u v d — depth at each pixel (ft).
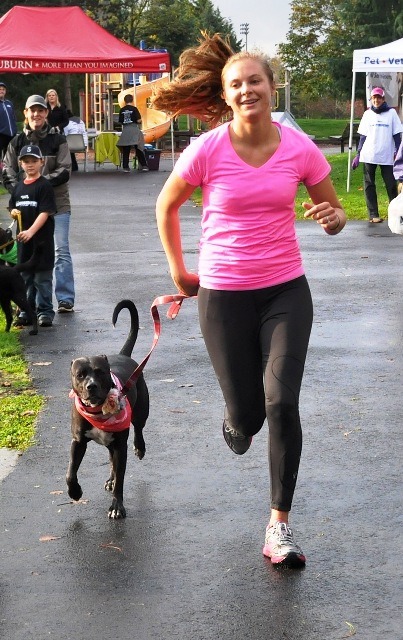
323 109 253.85
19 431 20.34
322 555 14.30
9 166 30.60
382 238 47.65
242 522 15.58
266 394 13.88
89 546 14.87
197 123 142.82
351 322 29.94
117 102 131.03
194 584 13.51
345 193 64.95
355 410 21.35
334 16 226.99
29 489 17.25
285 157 13.92
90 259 43.52
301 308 14.11
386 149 52.42
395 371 24.47
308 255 43.04
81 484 17.39
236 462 18.34
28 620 12.63
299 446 13.97
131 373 17.53
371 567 13.87
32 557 14.53
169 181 14.32
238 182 13.80
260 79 13.64
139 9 204.95
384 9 175.11
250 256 14.01
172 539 15.03
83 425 15.83
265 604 12.85
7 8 163.94
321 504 16.21
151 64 83.41
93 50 82.33
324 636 12.00
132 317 18.93
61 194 31.60
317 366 24.98
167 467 18.15
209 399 22.41
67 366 25.57
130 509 16.22
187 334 28.86
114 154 95.66
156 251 45.57
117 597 13.19
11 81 179.32
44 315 30.14
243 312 14.19
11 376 24.80
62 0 172.04
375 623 12.30
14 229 50.03
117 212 61.57
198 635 12.12
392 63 62.59
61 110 79.36
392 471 17.65
